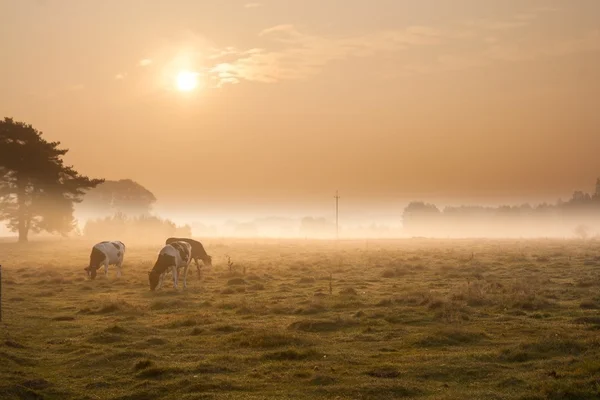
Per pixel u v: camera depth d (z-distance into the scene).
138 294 28.16
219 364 13.98
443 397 11.36
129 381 12.92
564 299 23.86
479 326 18.28
